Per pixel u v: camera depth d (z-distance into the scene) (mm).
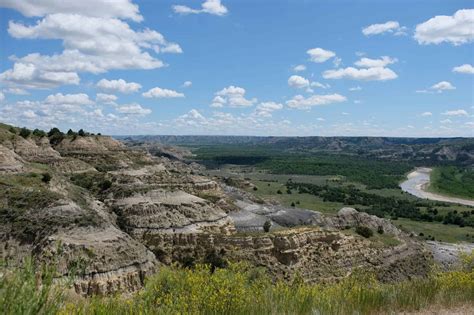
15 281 5457
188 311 8672
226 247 57594
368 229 74000
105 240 44688
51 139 101250
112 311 7742
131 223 60875
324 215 83812
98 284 39906
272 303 8961
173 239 58781
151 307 8438
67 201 49156
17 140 84562
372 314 9266
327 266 58656
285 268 55750
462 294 10578
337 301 9445
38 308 5430
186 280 10172
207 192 84125
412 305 9836
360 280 12453
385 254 67188
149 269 45750
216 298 9000
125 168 92500
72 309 6605
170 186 75938
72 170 82250
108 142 107812
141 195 67250
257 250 57250
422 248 76438
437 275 12695
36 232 43250
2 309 5176
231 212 75562
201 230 62125
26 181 55812
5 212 45750
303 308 8891
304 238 60312
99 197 69000
